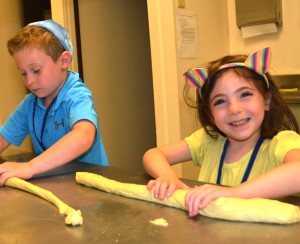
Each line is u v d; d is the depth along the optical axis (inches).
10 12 103.7
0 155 54.4
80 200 30.6
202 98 43.6
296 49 86.7
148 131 122.6
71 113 47.4
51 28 50.5
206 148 46.5
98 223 24.8
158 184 30.0
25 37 48.1
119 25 111.5
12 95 104.1
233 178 42.0
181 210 27.0
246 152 42.3
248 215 23.4
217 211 24.4
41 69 48.4
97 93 105.9
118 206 28.5
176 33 81.9
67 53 51.3
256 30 90.0
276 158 36.6
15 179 36.9
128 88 115.0
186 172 85.4
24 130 56.7
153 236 22.0
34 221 26.2
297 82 85.6
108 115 109.2
